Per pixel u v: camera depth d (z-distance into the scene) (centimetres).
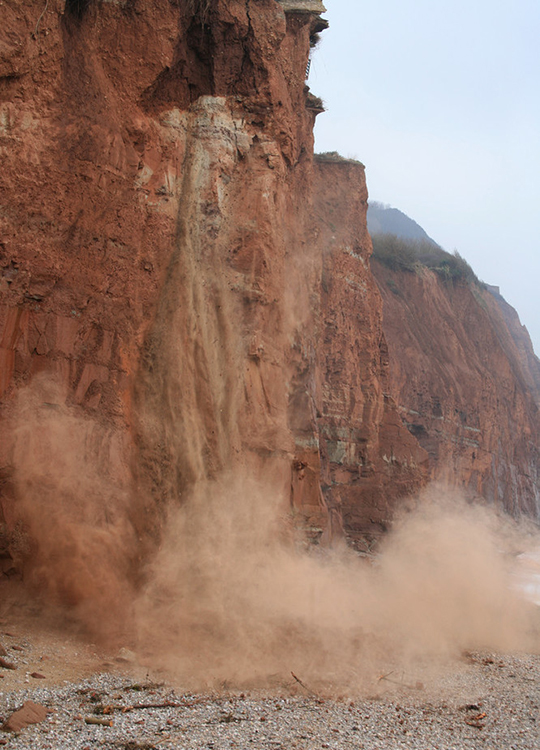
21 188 1538
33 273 1527
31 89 1590
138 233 1781
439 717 1255
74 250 1614
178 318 1817
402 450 4122
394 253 6619
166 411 1741
